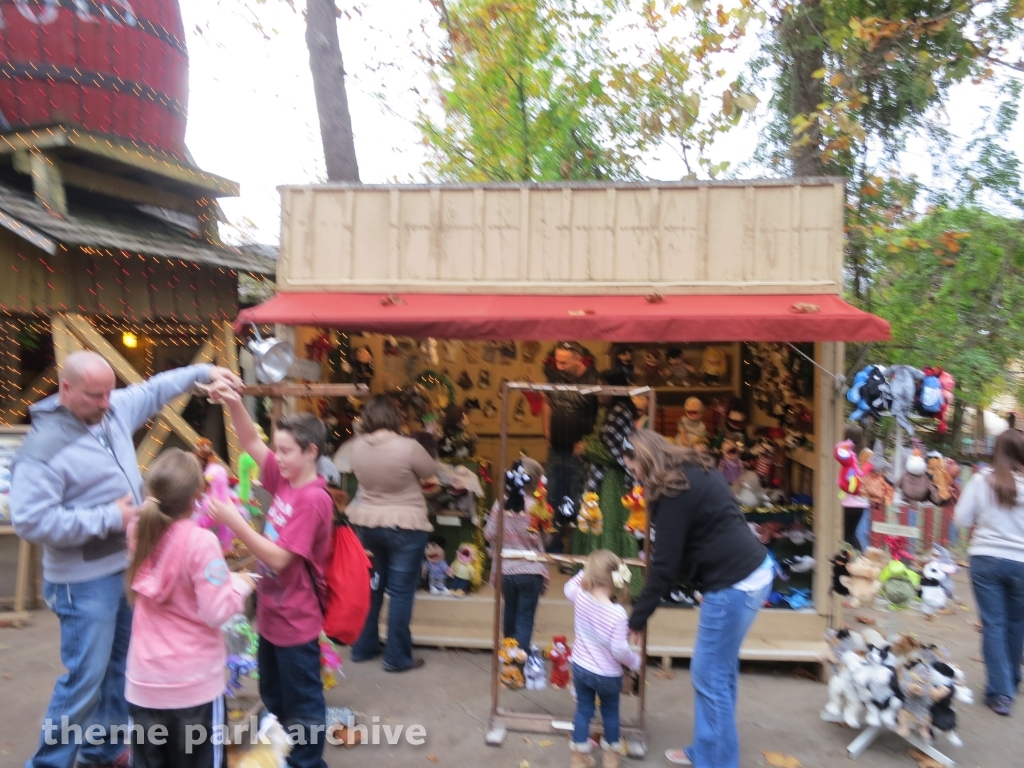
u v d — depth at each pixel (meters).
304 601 3.39
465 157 14.04
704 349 7.22
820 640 5.15
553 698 4.64
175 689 2.84
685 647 5.08
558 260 5.35
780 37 9.77
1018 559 4.49
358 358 6.69
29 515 2.99
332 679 4.55
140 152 7.16
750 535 3.59
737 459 5.85
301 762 3.39
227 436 7.71
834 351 5.05
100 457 3.22
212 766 2.94
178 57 7.91
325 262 5.50
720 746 3.56
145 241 6.90
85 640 3.18
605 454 5.36
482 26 12.86
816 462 5.23
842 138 8.60
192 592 2.86
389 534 4.85
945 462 4.80
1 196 6.11
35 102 6.75
